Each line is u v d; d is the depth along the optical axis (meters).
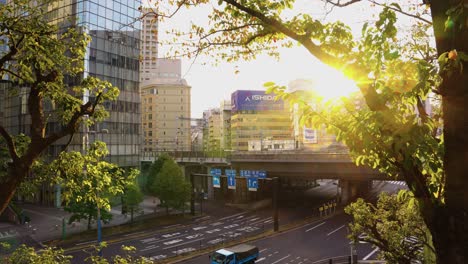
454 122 2.63
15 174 6.87
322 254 31.94
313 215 50.78
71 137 7.96
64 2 46.97
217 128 134.12
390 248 11.40
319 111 3.49
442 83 2.72
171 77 115.38
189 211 52.56
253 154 52.16
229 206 57.94
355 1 3.83
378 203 12.81
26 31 7.25
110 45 51.56
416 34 5.84
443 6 2.79
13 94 8.85
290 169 47.88
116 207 51.53
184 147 109.31
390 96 2.99
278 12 4.89
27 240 34.16
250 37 5.25
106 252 31.55
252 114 94.88
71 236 35.94
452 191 2.64
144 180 60.03
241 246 30.36
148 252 32.03
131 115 55.47
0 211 6.66
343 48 3.90
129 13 53.62
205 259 30.52
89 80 8.30
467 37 2.61
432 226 2.86
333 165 43.12
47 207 50.50
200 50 5.63
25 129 49.94
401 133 2.78
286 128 95.88
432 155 3.01
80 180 8.73
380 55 3.16
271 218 49.03
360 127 2.97
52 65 7.82
